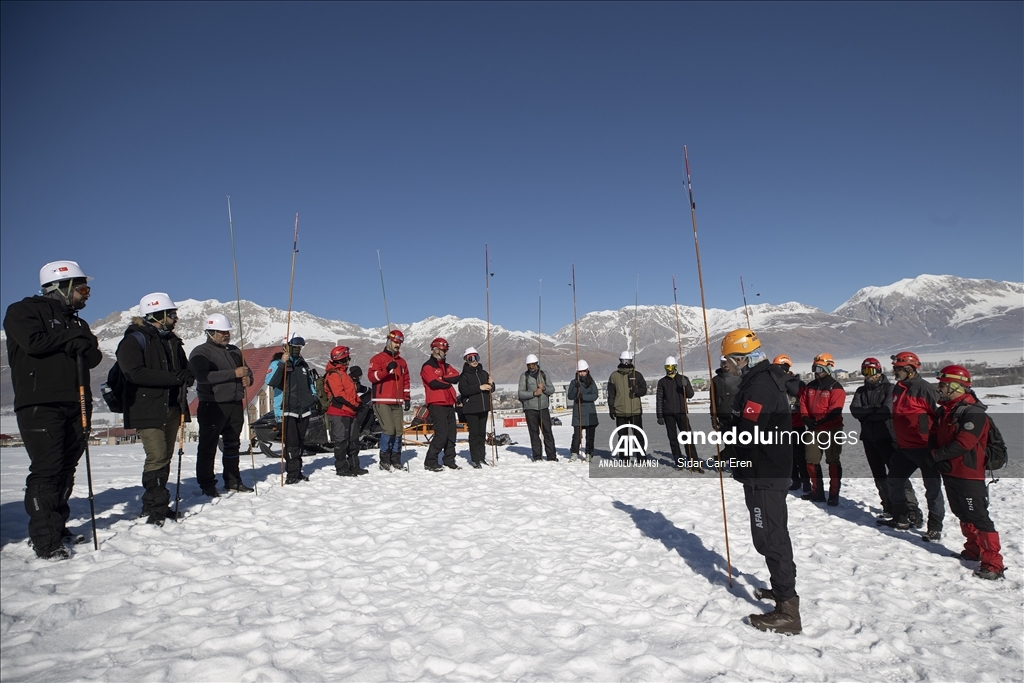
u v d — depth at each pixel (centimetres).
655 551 555
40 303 438
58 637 327
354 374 1311
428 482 877
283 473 793
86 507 585
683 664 332
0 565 407
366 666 312
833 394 810
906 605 457
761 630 390
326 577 443
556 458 1197
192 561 454
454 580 449
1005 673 352
